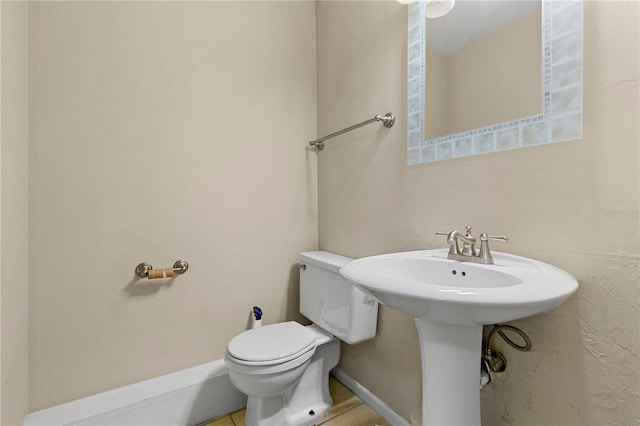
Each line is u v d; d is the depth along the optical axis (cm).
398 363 127
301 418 132
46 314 115
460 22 104
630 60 67
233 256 157
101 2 126
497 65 93
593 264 73
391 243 130
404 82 124
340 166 163
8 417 96
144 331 134
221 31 154
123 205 130
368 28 143
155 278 132
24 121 109
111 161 128
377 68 138
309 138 181
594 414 73
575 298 76
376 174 138
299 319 177
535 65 84
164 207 139
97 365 125
